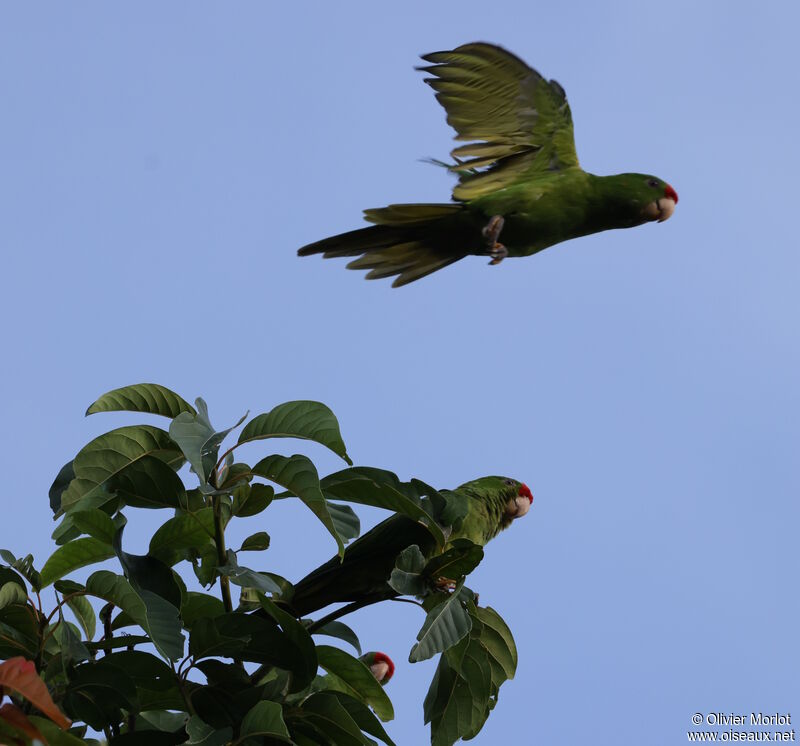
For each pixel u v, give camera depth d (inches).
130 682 247.9
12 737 193.9
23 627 253.3
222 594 276.8
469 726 310.8
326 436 272.7
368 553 341.1
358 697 297.6
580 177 435.8
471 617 306.8
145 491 275.1
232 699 257.6
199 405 276.1
